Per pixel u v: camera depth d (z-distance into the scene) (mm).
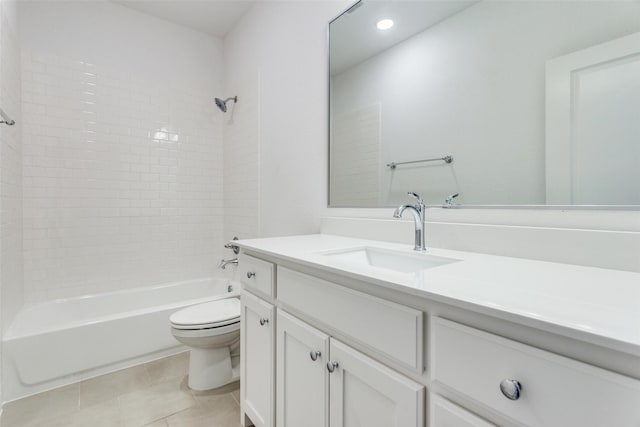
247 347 1274
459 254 978
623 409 369
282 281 1042
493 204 1003
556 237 839
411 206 1057
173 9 2465
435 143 1172
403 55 1288
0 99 1574
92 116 2287
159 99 2582
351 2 1509
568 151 843
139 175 2492
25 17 2031
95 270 2301
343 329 786
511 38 958
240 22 2572
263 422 1148
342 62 1553
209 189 2840
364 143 1452
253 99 2355
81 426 1366
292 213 1920
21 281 1964
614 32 768
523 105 931
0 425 1365
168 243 2631
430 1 1191
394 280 637
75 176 2223
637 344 345
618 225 762
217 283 2707
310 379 910
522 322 443
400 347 637
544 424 433
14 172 1831
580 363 406
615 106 765
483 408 514
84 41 2258
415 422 604
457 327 540
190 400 1561
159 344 1967
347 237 1480
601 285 595
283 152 2002
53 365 1640
